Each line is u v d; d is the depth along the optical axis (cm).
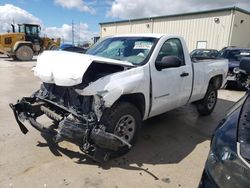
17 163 327
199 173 325
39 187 280
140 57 390
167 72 406
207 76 524
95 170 319
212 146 191
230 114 220
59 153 357
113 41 464
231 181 162
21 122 386
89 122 309
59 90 362
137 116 361
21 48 1888
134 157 359
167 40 422
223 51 1057
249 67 308
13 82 911
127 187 287
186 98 475
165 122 522
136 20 2888
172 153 379
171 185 295
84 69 302
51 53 361
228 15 2031
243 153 160
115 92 315
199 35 2258
